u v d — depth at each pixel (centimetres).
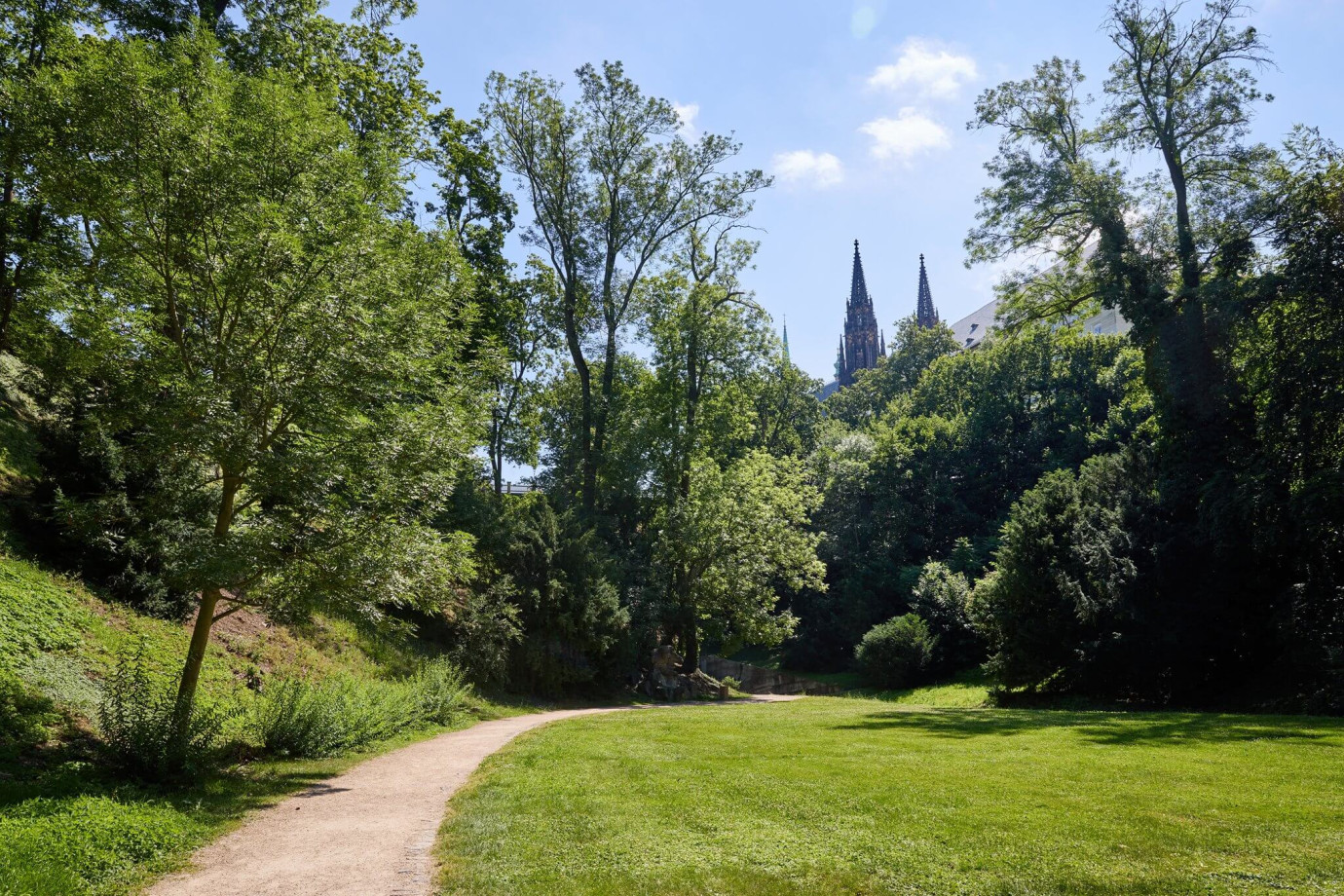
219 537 1146
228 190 1156
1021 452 6419
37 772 943
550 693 2947
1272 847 757
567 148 4012
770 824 875
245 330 1206
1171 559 2797
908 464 6425
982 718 2081
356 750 1484
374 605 1246
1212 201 3039
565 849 788
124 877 700
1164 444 3006
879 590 5556
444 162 3488
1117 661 2838
